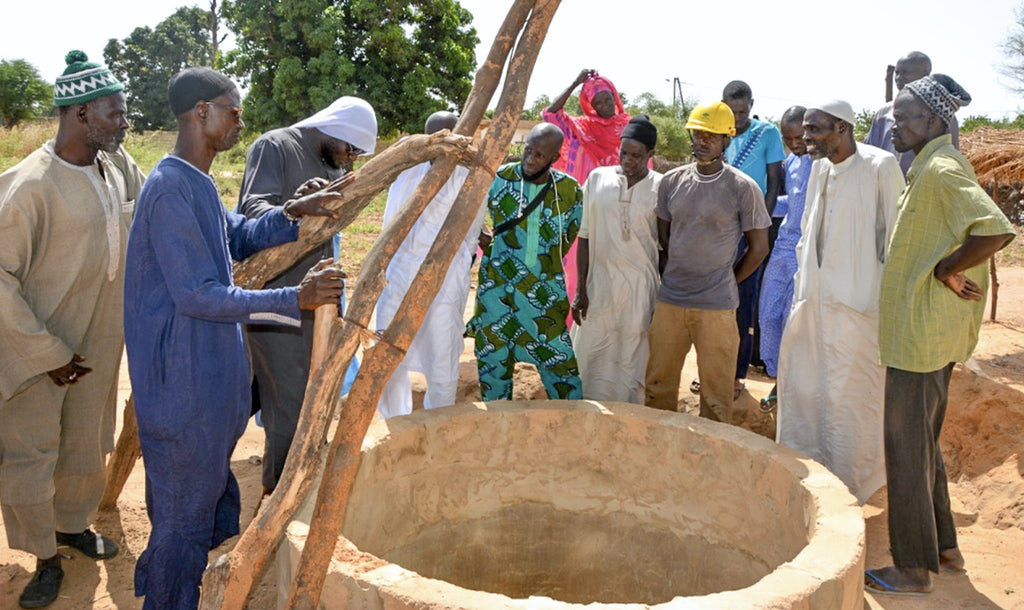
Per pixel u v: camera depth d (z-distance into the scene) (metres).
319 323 2.78
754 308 6.33
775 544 3.38
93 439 3.90
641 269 4.82
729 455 3.61
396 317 2.72
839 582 2.52
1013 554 4.11
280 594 2.85
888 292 3.62
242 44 27.41
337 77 26.34
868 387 4.27
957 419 5.25
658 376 4.96
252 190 3.90
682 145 31.64
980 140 19.48
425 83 27.12
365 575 2.49
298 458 2.66
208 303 2.86
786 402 4.55
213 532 3.45
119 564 3.96
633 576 4.00
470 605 2.32
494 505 3.97
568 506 4.01
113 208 3.75
